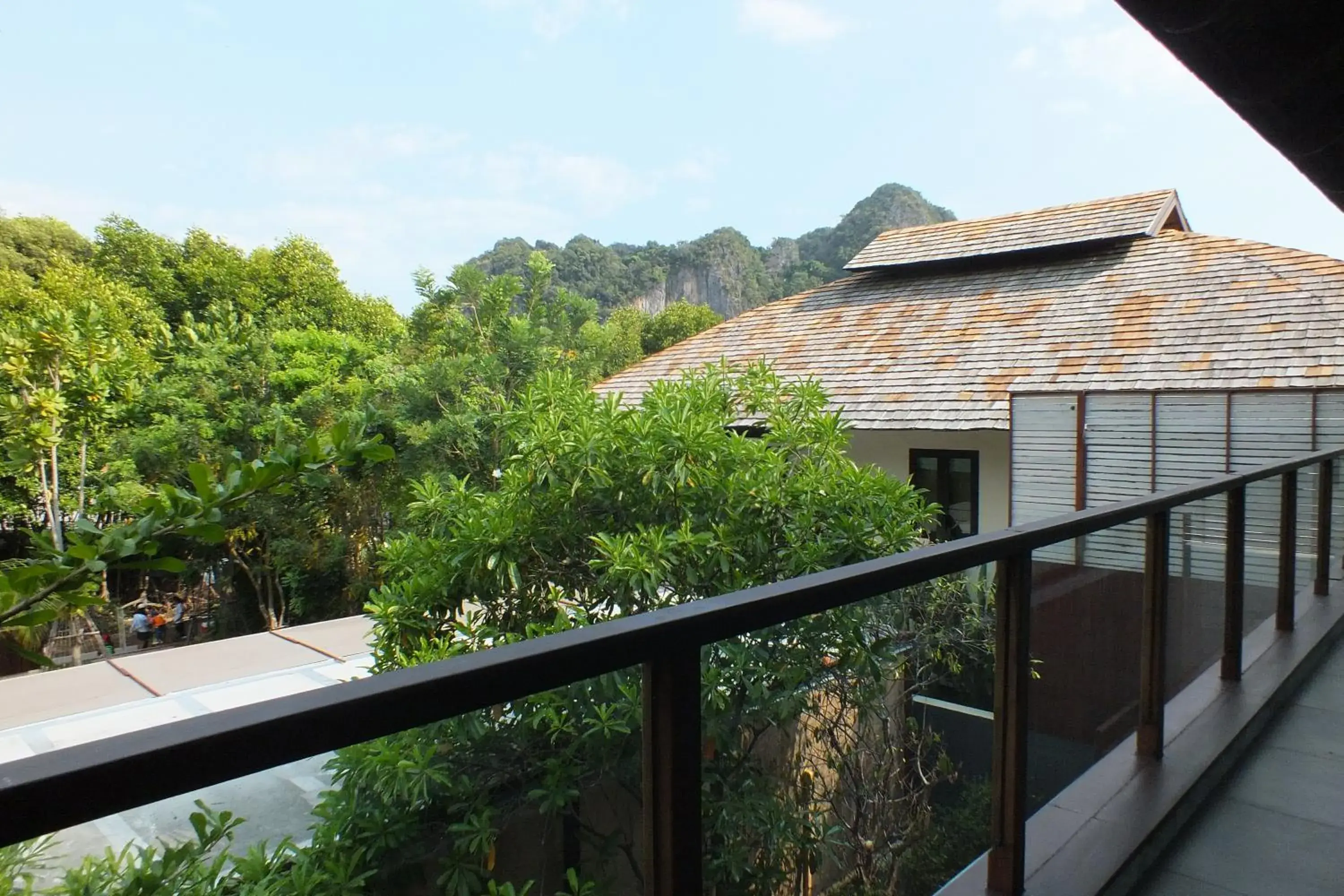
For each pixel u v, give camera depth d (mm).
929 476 11055
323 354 20078
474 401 14367
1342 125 2609
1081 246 13094
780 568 5535
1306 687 3762
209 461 15883
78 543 1397
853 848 1873
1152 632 2777
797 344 13664
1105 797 2512
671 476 5578
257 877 822
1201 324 9852
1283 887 2252
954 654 2006
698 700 1171
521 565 5762
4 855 657
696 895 1170
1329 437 7125
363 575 17047
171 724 689
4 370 11477
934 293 13828
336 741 766
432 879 1039
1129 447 8297
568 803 1146
